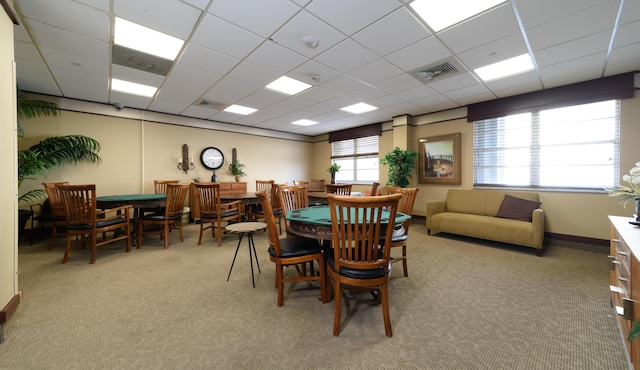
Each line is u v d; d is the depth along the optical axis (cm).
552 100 380
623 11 206
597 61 296
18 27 234
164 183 505
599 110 355
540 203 386
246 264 300
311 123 643
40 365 139
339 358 146
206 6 206
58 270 275
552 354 150
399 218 210
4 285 166
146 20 224
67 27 235
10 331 168
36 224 413
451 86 379
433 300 215
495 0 199
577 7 203
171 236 430
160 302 209
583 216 364
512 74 335
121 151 496
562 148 384
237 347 156
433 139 525
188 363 142
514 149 428
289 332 171
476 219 394
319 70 327
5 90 169
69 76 347
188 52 281
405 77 348
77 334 166
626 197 193
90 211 298
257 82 369
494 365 141
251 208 472
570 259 321
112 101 461
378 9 210
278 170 741
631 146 329
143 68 322
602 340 161
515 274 271
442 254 342
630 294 133
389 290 233
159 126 541
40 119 419
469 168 477
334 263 181
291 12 213
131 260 310
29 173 362
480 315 192
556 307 202
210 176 614
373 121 618
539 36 245
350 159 714
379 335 168
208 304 207
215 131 622
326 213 245
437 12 214
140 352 151
